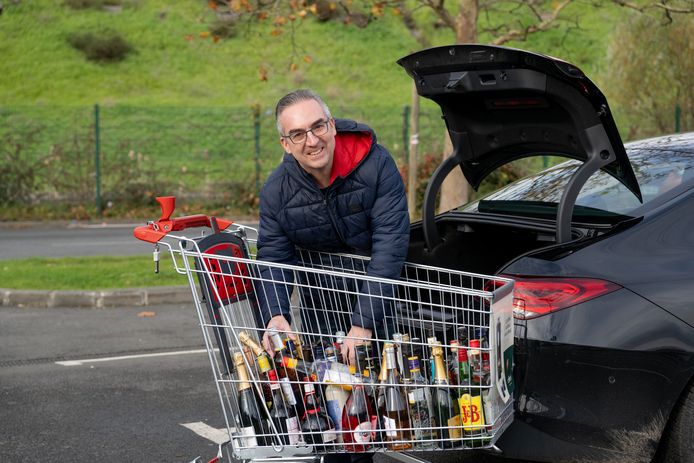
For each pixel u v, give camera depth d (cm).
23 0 4438
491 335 350
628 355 364
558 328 366
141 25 4344
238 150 2666
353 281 407
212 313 363
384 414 362
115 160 2180
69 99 3653
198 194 2195
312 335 388
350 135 382
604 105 378
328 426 362
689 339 364
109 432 537
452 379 363
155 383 650
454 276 437
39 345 785
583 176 390
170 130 2956
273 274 392
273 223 395
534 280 373
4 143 2244
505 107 412
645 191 418
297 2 1093
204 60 4059
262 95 3712
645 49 2273
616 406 367
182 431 538
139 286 1025
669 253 380
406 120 2202
